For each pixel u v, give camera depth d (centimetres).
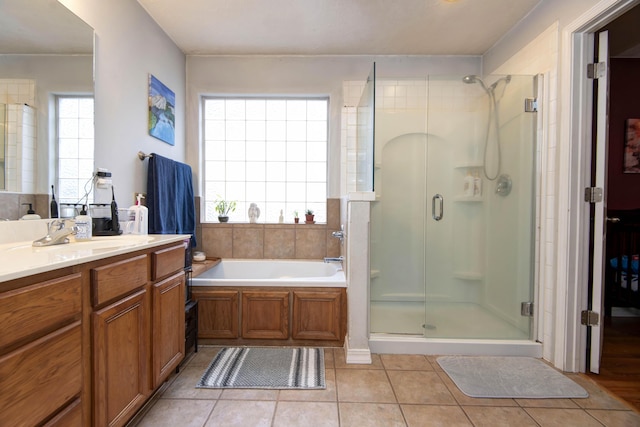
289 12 224
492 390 163
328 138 300
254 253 299
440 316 225
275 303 212
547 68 202
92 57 163
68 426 89
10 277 72
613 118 293
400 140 267
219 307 212
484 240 229
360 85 293
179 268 162
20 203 130
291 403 151
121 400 114
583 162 180
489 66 280
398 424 137
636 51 279
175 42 266
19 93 129
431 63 294
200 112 300
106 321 105
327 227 297
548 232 197
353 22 238
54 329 85
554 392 162
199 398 155
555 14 195
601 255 179
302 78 294
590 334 181
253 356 198
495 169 225
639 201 292
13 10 127
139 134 211
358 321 194
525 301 212
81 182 157
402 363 192
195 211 296
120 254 114
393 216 266
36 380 78
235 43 269
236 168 313
